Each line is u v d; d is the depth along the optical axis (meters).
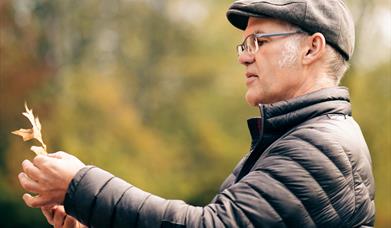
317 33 3.69
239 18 4.01
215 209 3.21
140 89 40.22
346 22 3.79
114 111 34.78
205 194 35.16
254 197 3.24
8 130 31.97
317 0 3.74
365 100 29.78
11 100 32.88
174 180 34.66
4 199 28.84
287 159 3.33
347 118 3.63
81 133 33.88
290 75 3.72
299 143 3.37
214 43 39.69
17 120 32.50
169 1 41.03
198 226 3.15
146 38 40.72
